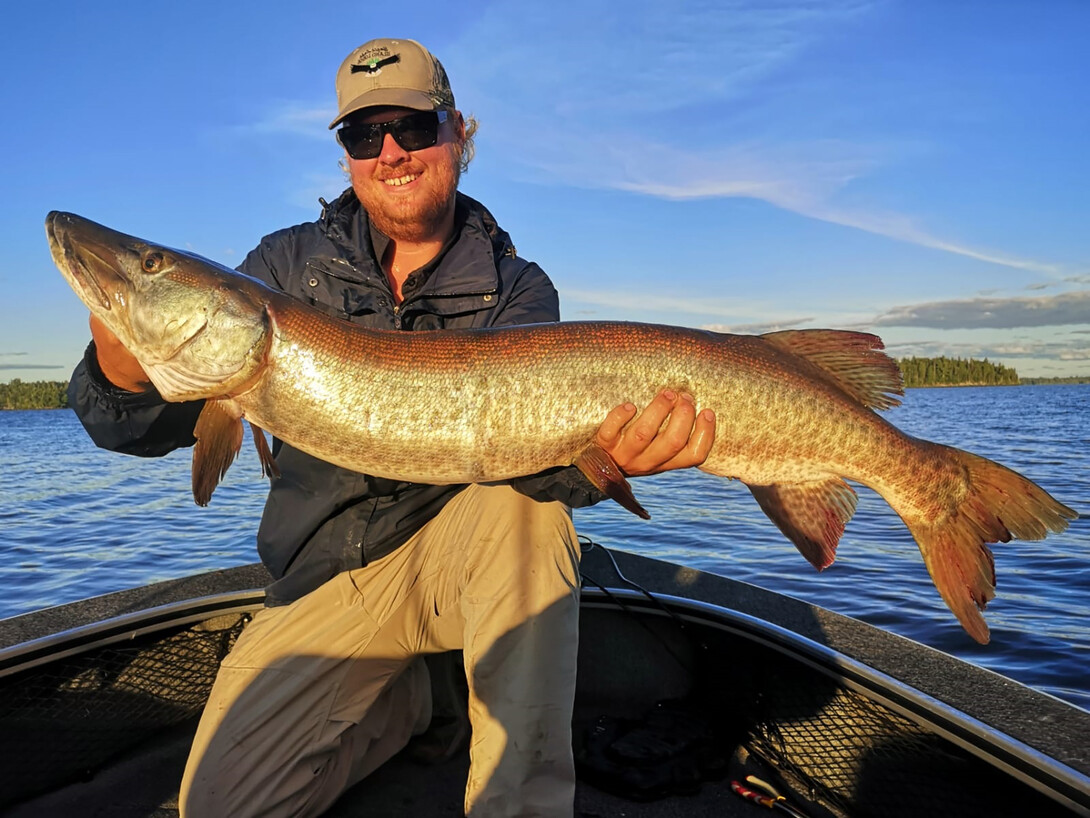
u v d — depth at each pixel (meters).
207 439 0.91
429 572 0.91
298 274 1.00
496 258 1.05
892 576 2.34
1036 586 2.22
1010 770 0.65
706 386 0.88
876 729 0.82
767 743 0.93
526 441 0.86
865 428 0.94
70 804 0.87
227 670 0.86
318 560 0.90
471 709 0.80
